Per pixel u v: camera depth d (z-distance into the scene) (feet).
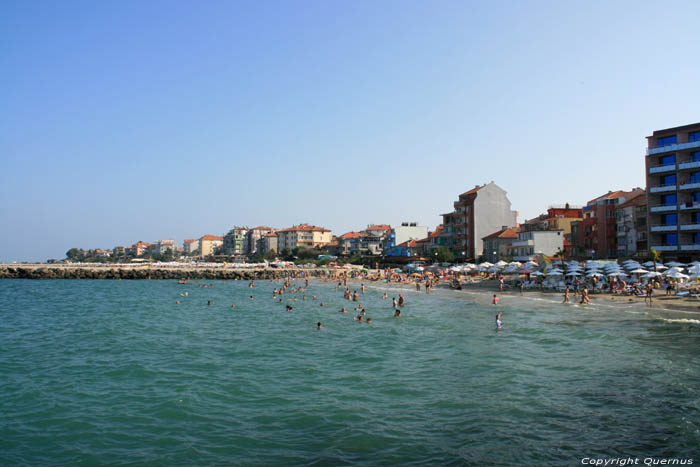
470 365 87.51
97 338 122.42
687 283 182.80
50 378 82.53
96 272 438.40
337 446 52.65
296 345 110.83
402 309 179.83
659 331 113.60
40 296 257.75
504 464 46.96
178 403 68.33
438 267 376.89
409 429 57.06
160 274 444.96
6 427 60.03
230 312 180.45
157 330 135.54
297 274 461.78
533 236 300.81
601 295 191.52
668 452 48.73
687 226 227.81
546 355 93.40
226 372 85.66
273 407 66.13
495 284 266.57
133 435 57.21
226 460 50.03
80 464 49.98
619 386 70.90
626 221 280.10
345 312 176.04
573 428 55.62
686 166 229.04
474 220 383.65
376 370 85.71
